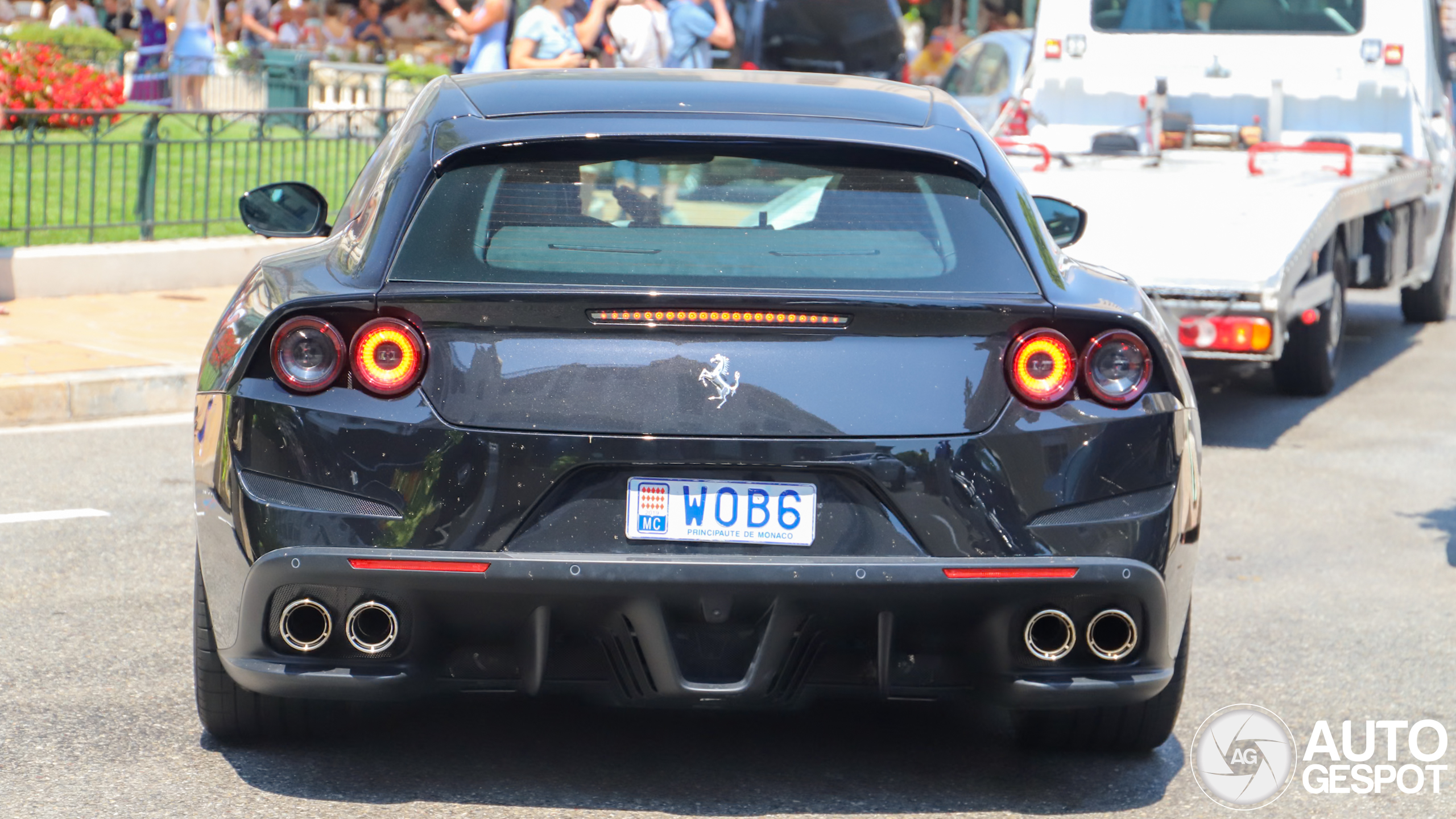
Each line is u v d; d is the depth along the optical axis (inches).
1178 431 173.0
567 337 165.3
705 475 165.2
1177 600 174.6
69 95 665.6
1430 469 379.2
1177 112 519.2
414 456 163.9
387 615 165.9
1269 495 351.9
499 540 163.9
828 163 185.8
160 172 649.0
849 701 215.8
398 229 176.4
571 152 183.8
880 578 163.2
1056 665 171.0
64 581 262.7
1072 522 167.8
